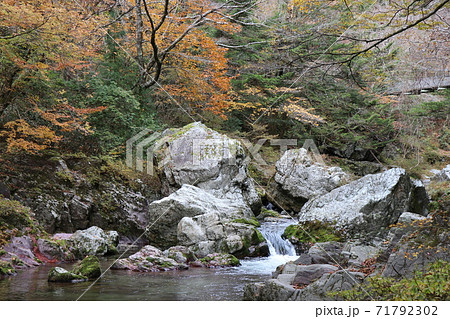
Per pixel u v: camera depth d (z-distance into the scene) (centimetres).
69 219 959
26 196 918
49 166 1031
